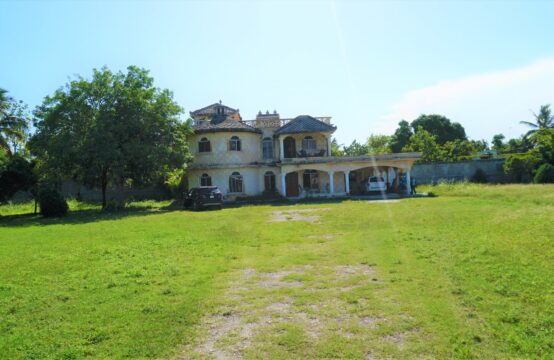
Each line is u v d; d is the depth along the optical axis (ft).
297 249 35.63
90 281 26.40
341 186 125.70
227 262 31.09
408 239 36.86
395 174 129.90
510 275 22.86
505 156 144.05
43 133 91.45
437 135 220.84
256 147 123.13
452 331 16.17
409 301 19.99
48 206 87.10
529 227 37.47
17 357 15.62
